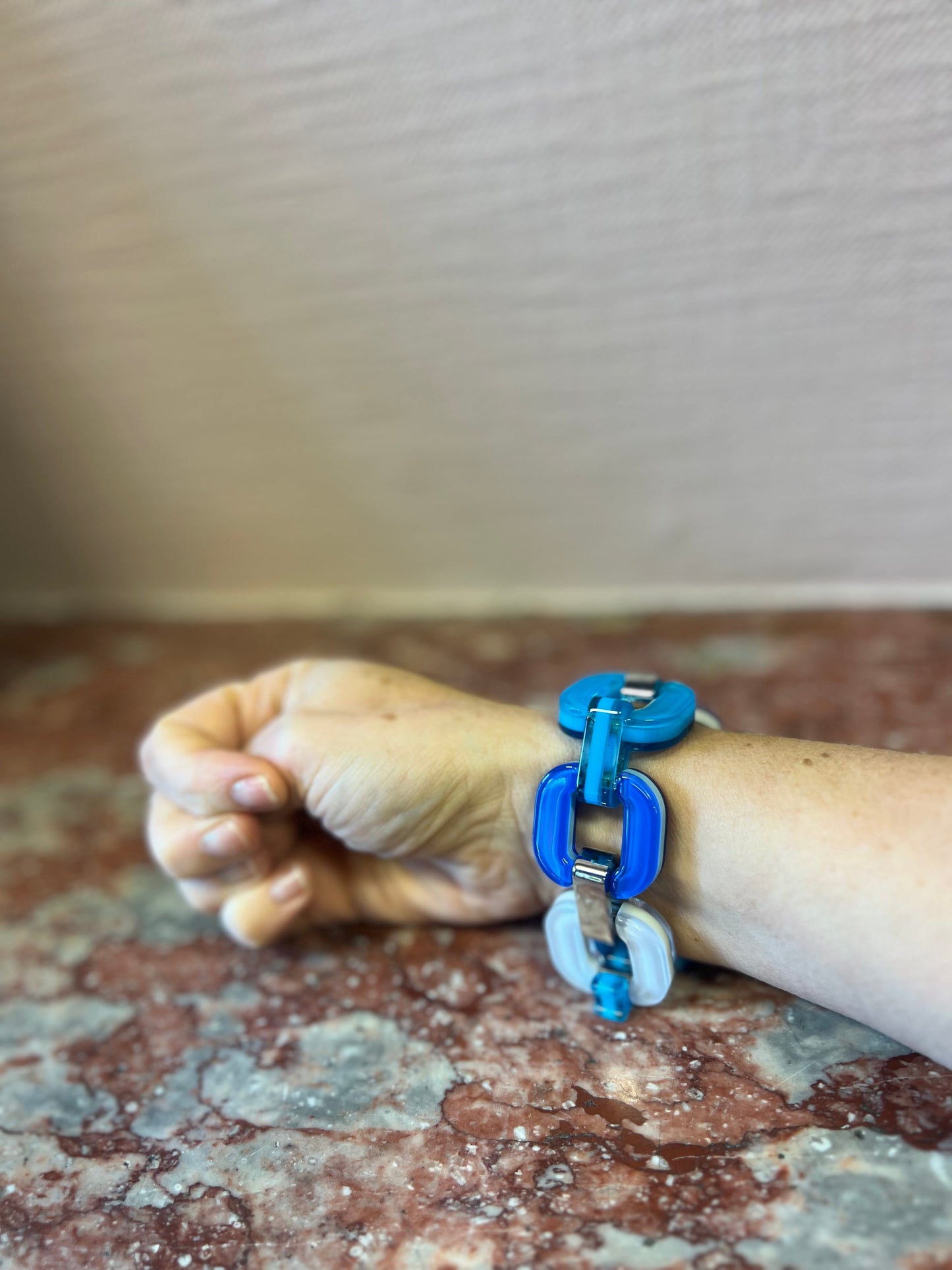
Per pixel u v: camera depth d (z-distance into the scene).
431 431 0.51
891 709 0.41
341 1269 0.23
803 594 0.52
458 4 0.38
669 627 0.52
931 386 0.43
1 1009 0.33
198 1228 0.25
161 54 0.41
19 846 0.41
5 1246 0.25
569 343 0.46
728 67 0.37
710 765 0.26
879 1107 0.25
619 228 0.42
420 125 0.41
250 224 0.46
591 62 0.38
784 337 0.44
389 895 0.33
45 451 0.58
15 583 0.66
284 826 0.32
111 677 0.56
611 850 0.26
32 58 0.42
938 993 0.23
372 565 0.59
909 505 0.47
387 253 0.45
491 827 0.29
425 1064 0.28
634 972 0.27
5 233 0.48
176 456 0.56
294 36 0.40
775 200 0.40
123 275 0.49
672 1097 0.26
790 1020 0.28
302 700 0.33
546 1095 0.27
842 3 0.35
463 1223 0.24
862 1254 0.22
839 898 0.24
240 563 0.61
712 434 0.47
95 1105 0.28
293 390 0.51
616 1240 0.23
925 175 0.38
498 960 0.32
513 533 0.55
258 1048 0.30
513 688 0.47
